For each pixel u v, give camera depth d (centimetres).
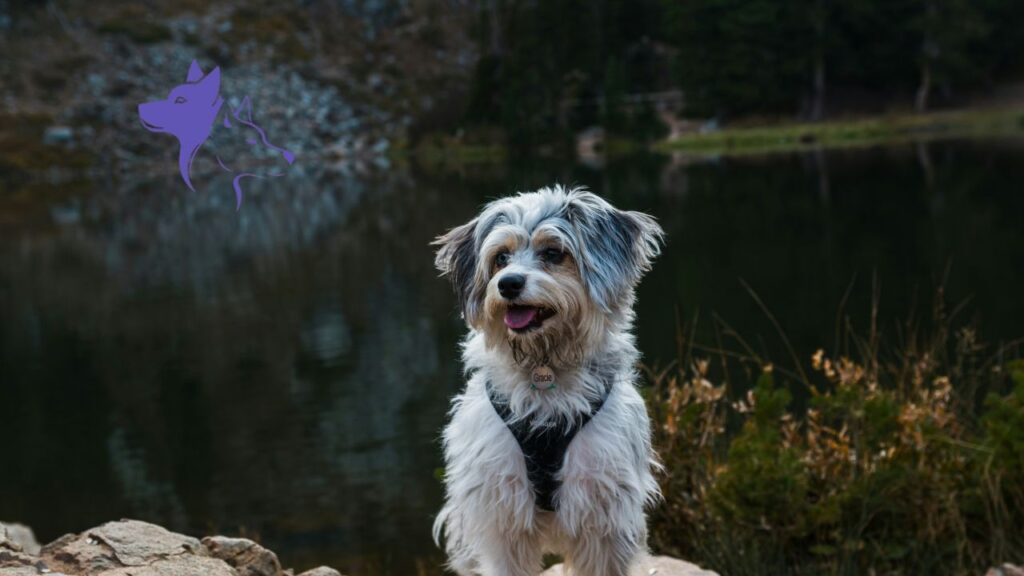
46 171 5578
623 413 424
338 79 6725
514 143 5772
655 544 689
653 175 3844
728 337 1274
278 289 2094
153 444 1142
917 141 4788
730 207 2767
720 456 731
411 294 1941
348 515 909
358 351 1506
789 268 1819
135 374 1472
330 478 1002
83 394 1382
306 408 1240
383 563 816
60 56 6250
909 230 2169
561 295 412
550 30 5819
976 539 670
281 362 1477
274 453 1085
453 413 455
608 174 3975
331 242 2716
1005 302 1388
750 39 5709
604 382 426
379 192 3975
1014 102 6031
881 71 6184
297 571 808
